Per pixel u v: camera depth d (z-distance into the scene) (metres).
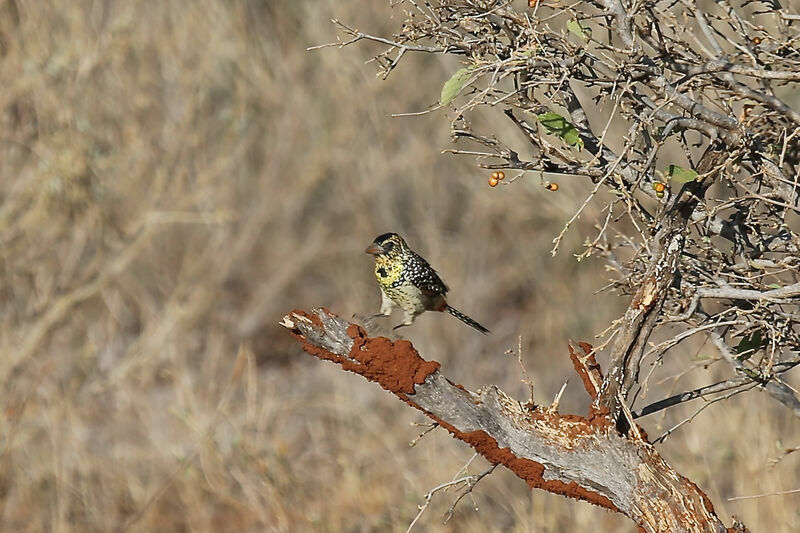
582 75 5.88
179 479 11.95
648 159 5.71
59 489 11.78
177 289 15.82
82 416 13.41
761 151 6.04
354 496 11.63
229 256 16.95
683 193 5.84
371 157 18.05
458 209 18.52
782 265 6.05
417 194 18.20
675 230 5.81
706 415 11.12
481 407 5.72
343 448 12.72
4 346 13.41
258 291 17.25
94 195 15.21
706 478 10.45
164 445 12.54
